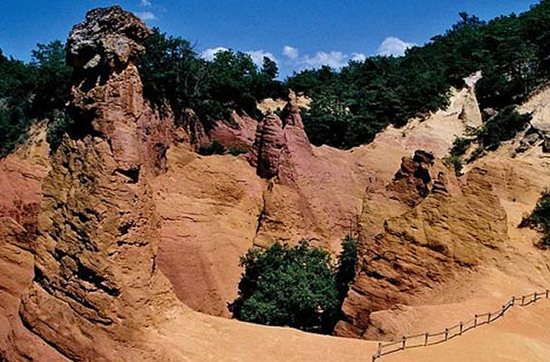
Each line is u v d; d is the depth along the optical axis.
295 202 51.59
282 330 26.14
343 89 96.94
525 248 34.31
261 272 41.38
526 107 72.88
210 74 89.81
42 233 25.36
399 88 85.81
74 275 23.56
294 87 113.44
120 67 24.69
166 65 80.56
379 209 39.25
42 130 79.56
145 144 50.53
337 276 41.34
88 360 22.72
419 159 39.62
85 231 23.44
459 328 26.48
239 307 42.06
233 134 85.31
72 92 25.34
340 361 23.39
